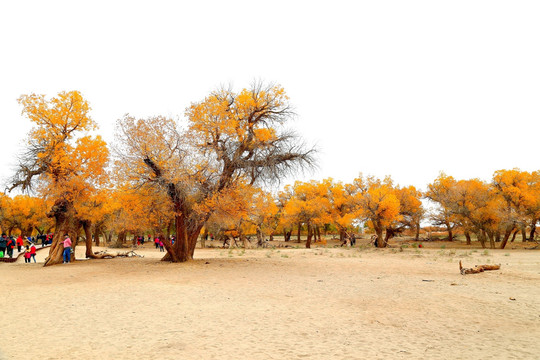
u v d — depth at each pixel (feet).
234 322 27.81
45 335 24.45
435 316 29.19
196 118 72.84
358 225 182.80
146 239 269.44
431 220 200.75
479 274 55.06
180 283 47.83
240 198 71.15
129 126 65.10
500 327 25.58
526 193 140.26
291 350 20.95
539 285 44.24
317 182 197.98
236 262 77.25
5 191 75.61
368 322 27.61
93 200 85.56
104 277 55.06
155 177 66.90
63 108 79.46
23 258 106.11
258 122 79.10
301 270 63.05
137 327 26.43
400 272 59.52
